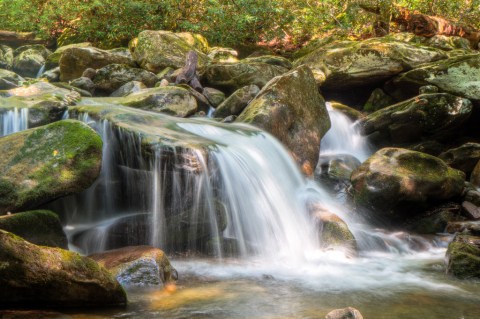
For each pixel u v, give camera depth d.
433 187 7.26
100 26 14.36
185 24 13.58
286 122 7.80
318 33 15.23
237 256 5.77
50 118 7.15
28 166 5.21
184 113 8.58
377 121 9.53
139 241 5.61
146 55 11.09
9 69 13.68
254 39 14.96
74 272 3.71
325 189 8.05
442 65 10.05
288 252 6.04
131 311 3.82
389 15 13.97
